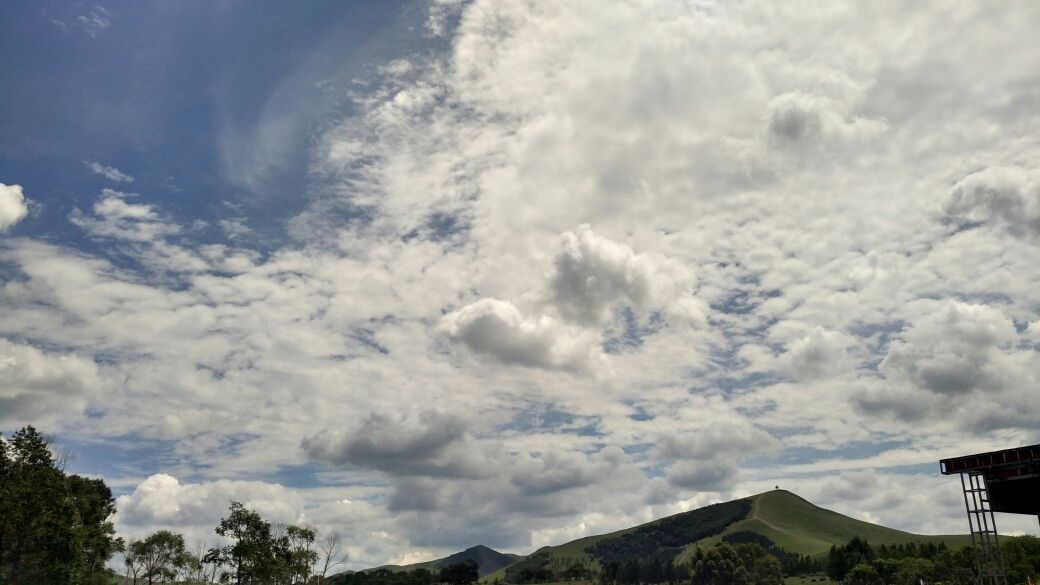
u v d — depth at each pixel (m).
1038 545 158.62
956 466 53.56
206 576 135.12
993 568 51.16
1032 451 49.34
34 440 85.62
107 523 117.44
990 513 52.06
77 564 92.25
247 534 125.25
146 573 133.75
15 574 81.88
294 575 140.25
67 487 93.44
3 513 79.62
